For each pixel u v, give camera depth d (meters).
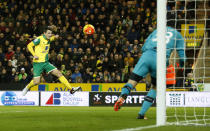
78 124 14.91
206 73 42.31
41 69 25.77
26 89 26.97
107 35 44.97
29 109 27.95
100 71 39.59
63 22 47.75
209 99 30.44
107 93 32.41
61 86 38.53
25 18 48.16
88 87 38.16
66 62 40.44
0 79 41.22
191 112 24.83
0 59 43.94
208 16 45.41
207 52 43.44
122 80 38.97
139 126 14.12
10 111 24.67
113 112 23.45
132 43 44.94
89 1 50.12
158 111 14.76
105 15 47.56
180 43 17.70
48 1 50.78
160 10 14.88
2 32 47.06
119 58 39.88
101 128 13.38
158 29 14.86
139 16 46.16
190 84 35.03
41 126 14.20
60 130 12.85
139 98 31.88
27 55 43.31
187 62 42.44
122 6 48.41
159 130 12.69
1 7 51.81
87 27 31.36
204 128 13.40
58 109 27.97
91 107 31.50
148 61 17.14
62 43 44.03
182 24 43.69
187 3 46.81
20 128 13.55
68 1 50.97
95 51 41.38
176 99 30.31
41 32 46.31
